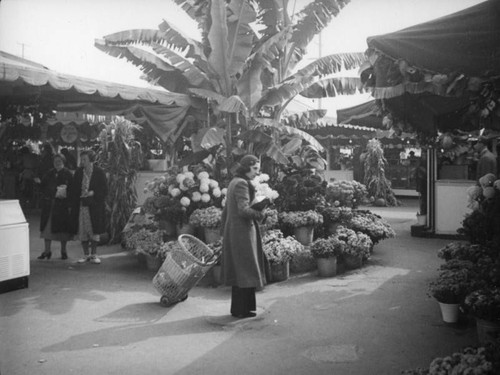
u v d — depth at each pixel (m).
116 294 6.18
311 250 7.19
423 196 11.48
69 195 7.98
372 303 5.72
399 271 7.39
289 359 4.10
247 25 8.64
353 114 9.79
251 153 8.99
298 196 8.72
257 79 9.00
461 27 3.57
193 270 5.56
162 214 8.06
